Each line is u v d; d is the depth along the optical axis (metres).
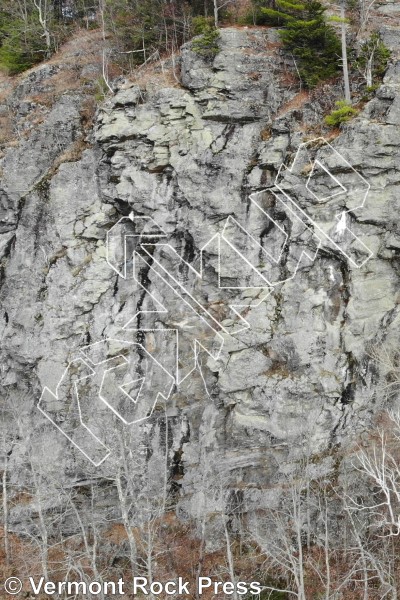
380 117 18.94
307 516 16.30
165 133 20.00
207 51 20.61
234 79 20.39
